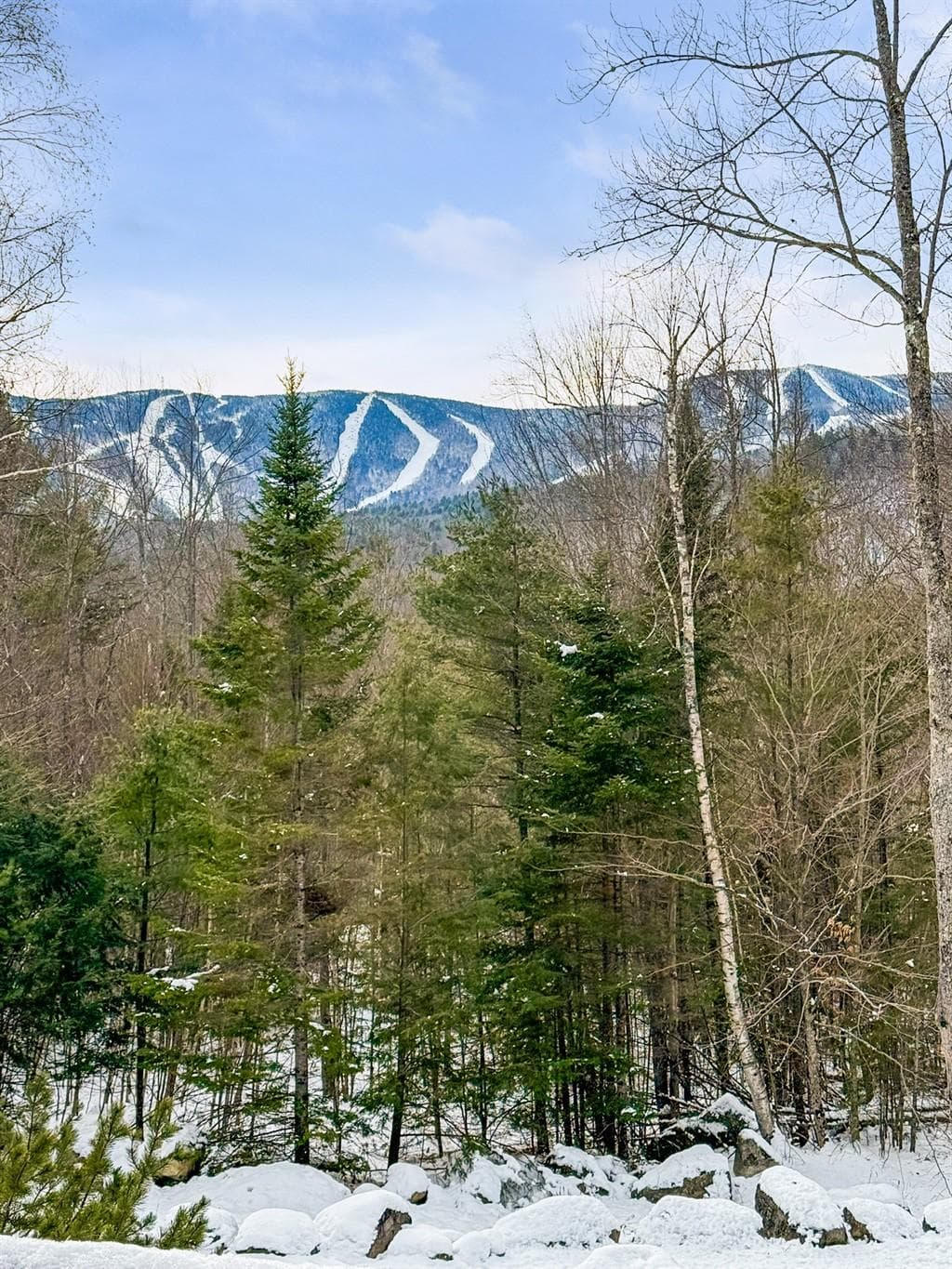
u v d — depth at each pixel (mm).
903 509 18969
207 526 41000
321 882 15727
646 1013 17969
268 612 16141
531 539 19828
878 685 15422
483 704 19281
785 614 16516
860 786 15852
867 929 16594
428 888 16016
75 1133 5730
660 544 17516
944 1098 17031
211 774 17375
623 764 16125
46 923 15469
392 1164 14602
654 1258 6945
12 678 22984
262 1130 16031
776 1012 16953
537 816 16141
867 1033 15992
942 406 16453
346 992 15430
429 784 16141
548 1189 13422
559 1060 15125
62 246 9781
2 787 16641
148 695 29406
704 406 22578
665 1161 14203
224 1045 18234
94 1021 15922
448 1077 16359
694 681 14430
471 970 16141
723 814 16609
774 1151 13352
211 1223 10328
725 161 8672
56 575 28172
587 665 16422
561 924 16234
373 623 16375
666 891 17156
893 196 8289
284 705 15578
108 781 18281
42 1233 5109
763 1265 8398
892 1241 8820
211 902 15273
